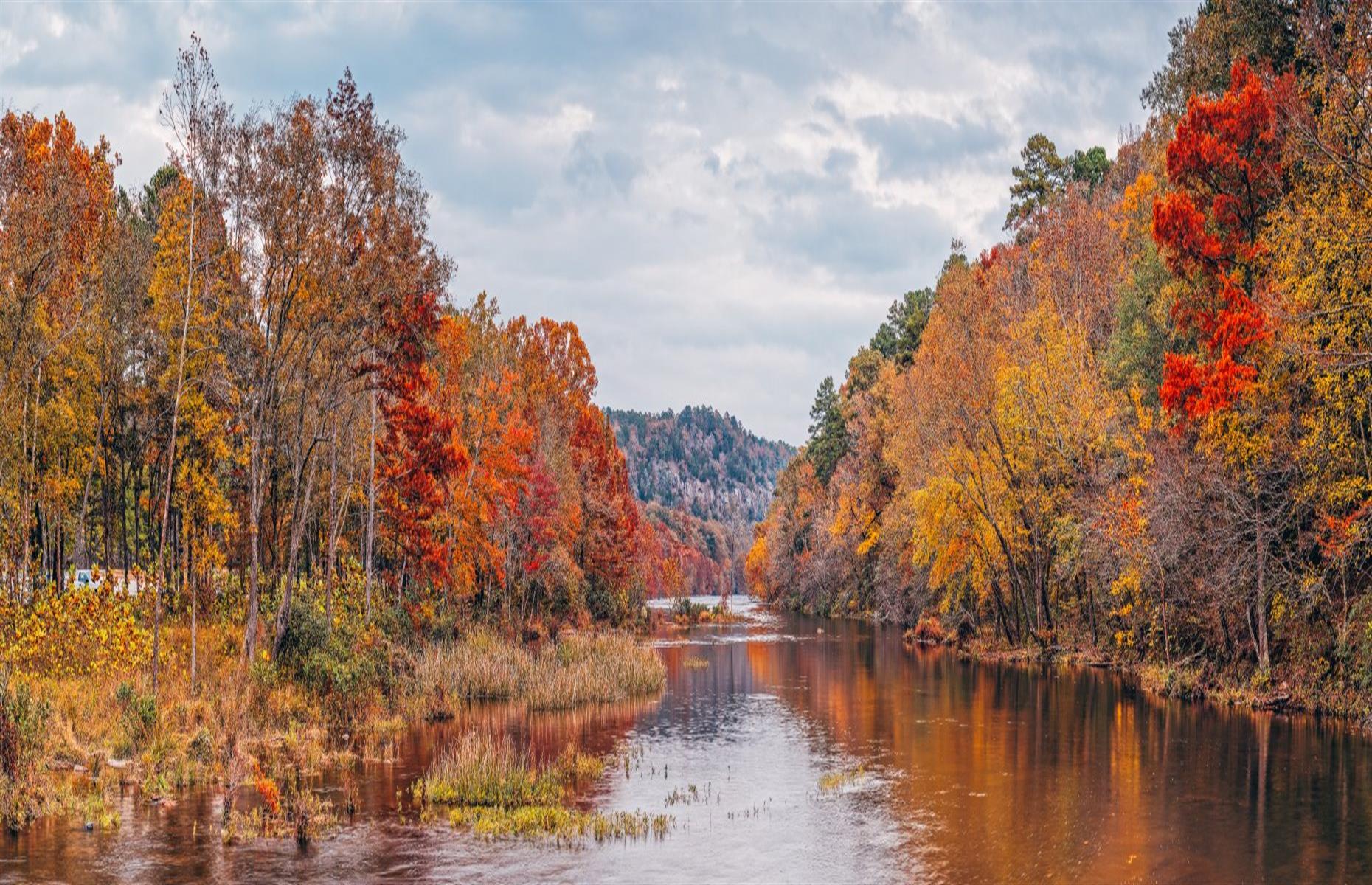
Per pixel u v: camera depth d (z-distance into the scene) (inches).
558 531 2596.0
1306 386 1376.7
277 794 925.8
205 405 1445.6
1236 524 1441.9
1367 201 1255.5
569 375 3093.0
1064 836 828.6
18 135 1406.3
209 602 1733.5
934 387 2301.9
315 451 1792.6
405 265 1456.7
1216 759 1098.1
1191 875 724.7
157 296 1425.9
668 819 888.9
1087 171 3292.3
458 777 957.2
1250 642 1549.0
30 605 1439.5
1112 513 1740.9
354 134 1409.9
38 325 1428.4
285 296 1382.9
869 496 3592.5
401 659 1563.7
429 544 1916.8
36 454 1576.0
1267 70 1519.4
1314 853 769.6
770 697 1663.4
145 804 914.1
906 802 946.7
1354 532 1239.5
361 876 729.6
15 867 743.1
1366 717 1263.5
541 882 719.1
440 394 2107.5
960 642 2561.5
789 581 4980.3
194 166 1294.3
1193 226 1517.0
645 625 3380.9
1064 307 2203.5
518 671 1686.8
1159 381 1791.3
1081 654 2081.7
